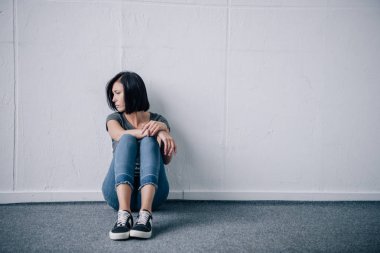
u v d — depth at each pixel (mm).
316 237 1392
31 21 1809
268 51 1917
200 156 1946
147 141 1497
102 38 1856
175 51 1894
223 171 1953
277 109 1939
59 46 1837
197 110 1930
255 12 1897
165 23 1877
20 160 1851
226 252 1228
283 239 1363
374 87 1934
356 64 1934
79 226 1480
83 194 1888
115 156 1452
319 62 1930
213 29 1895
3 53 1799
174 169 1947
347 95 1938
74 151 1888
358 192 1956
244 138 1940
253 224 1544
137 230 1284
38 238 1332
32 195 1854
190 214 1682
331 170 1959
